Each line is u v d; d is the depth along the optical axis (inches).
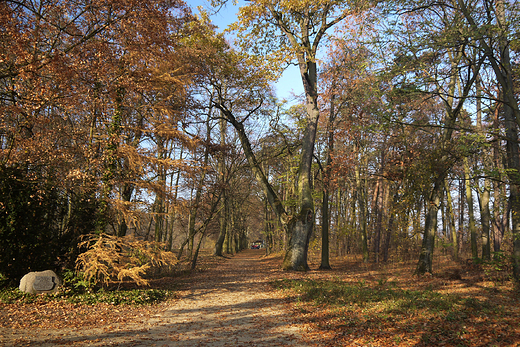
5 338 251.3
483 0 456.1
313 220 808.9
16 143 458.0
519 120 421.4
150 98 543.2
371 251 1160.2
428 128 708.0
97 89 454.9
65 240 463.8
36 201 432.8
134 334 279.7
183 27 617.9
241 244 2508.6
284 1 698.8
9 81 473.1
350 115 820.0
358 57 689.0
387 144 824.3
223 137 1072.2
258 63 728.3
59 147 506.0
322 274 700.7
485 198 685.9
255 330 294.7
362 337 254.2
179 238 1886.1
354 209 1097.4
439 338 234.7
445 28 467.8
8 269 410.3
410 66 477.4
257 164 866.1
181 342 259.0
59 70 369.1
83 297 396.5
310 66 849.5
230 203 1382.9
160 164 479.8
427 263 599.5
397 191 755.4
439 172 578.2
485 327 251.3
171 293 480.7
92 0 399.5
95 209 478.3
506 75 452.8
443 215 1071.0
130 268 435.8
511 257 452.1
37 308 350.0
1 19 337.7
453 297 358.9
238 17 692.1
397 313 309.3
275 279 624.7
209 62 721.6
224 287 554.3
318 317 327.6
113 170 470.9
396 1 476.1
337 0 741.9
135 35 427.8
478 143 480.1
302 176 828.0
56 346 239.0
